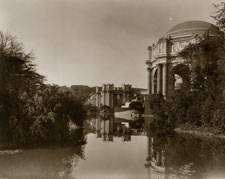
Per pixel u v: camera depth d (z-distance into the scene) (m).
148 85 129.50
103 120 108.00
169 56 109.75
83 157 27.28
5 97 32.56
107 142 40.09
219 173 20.94
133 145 36.84
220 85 47.47
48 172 20.91
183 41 107.75
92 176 20.00
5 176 19.42
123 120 107.31
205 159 26.34
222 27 43.03
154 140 42.28
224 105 45.00
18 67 34.47
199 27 107.81
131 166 23.58
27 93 35.31
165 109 61.53
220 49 44.59
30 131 32.16
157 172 21.38
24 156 26.20
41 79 39.09
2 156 25.92
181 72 109.69
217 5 43.12
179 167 23.06
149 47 130.00
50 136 34.88
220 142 37.91
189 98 56.53
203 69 53.34
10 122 31.36
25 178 19.12
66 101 42.88
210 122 48.81
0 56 32.16
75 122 53.22
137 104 146.88
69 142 37.69
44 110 34.34
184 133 50.03
